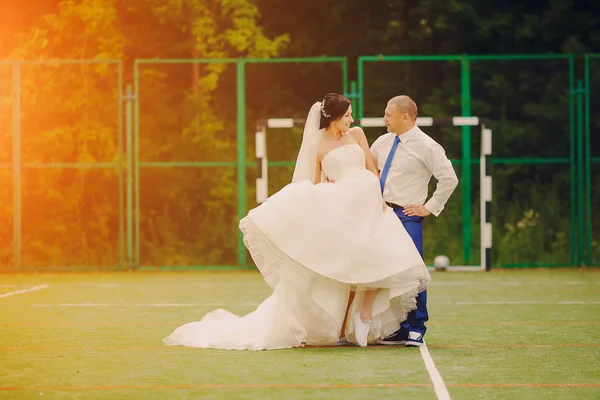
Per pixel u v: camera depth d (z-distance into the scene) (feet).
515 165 68.95
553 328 37.63
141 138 68.08
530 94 69.31
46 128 66.80
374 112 68.33
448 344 33.60
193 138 68.13
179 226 68.18
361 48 82.64
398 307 32.89
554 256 67.82
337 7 82.48
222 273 64.95
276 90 68.64
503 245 68.08
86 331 37.29
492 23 81.00
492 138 69.21
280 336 32.50
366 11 82.53
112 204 67.46
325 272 32.09
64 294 51.49
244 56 78.74
